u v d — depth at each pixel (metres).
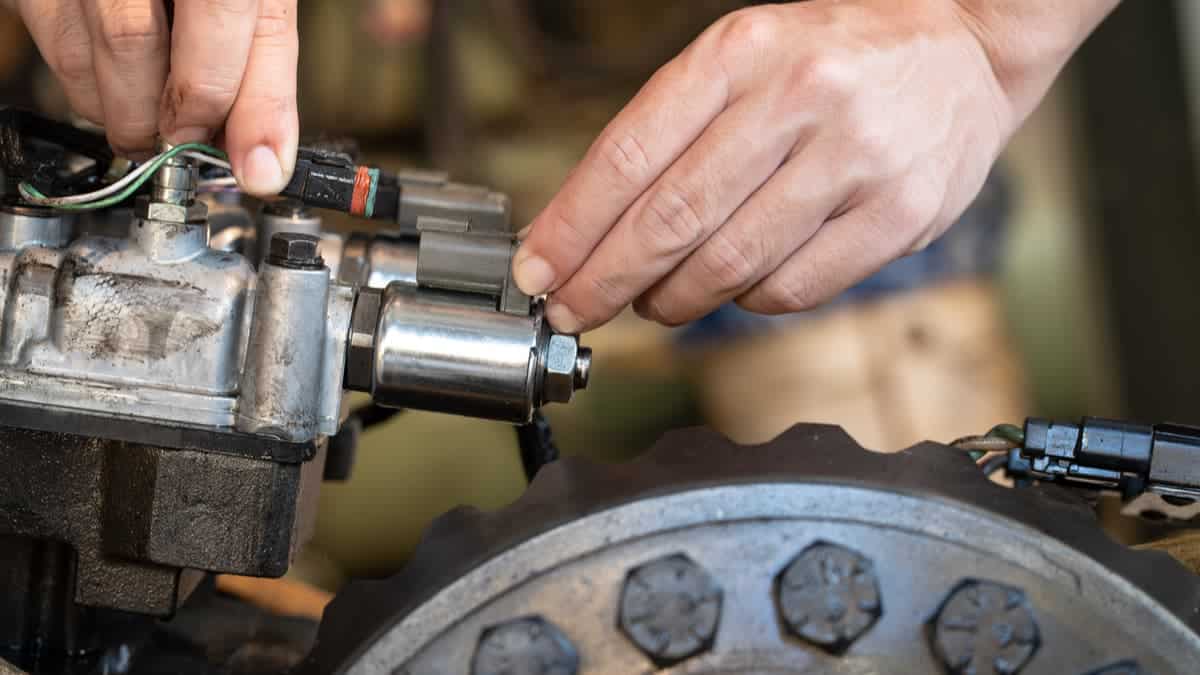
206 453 0.62
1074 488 0.66
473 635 0.58
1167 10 1.60
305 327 0.61
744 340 1.67
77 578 0.63
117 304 0.62
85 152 0.70
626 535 0.58
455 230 0.63
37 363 0.62
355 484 1.50
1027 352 1.65
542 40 1.83
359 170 0.66
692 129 0.66
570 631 0.58
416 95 1.82
